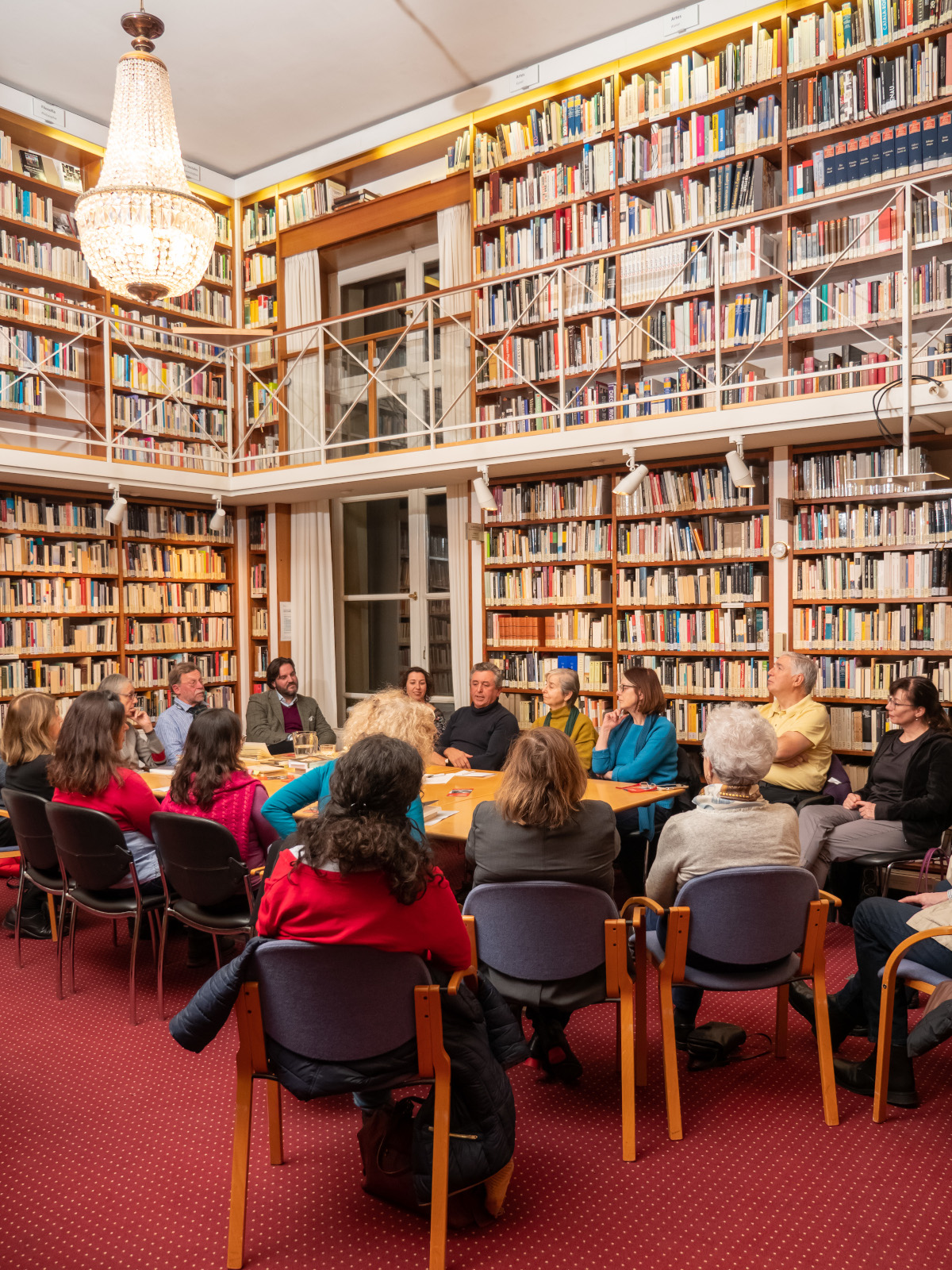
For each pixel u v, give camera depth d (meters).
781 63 4.98
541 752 2.29
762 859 2.39
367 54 5.94
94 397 6.61
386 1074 1.83
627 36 5.67
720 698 5.14
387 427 6.75
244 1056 1.89
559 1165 2.24
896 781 3.92
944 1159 2.24
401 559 7.06
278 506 7.25
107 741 3.28
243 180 7.57
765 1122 2.43
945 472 4.73
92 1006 3.28
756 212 4.98
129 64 4.69
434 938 1.82
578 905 2.22
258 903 2.99
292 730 6.13
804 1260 1.88
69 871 3.22
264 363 7.36
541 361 5.82
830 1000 2.74
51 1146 2.36
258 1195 2.15
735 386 4.52
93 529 6.35
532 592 5.85
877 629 4.61
